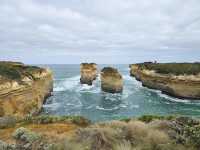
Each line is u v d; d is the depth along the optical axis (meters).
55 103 37.19
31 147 5.97
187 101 39.78
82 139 6.41
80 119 10.73
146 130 6.79
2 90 20.70
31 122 10.36
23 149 5.91
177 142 6.09
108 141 6.12
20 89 23.84
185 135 6.55
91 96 45.00
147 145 5.61
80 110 32.53
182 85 41.19
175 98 42.59
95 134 6.52
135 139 6.20
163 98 42.53
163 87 47.31
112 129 7.09
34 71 31.70
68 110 32.34
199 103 38.00
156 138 6.04
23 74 27.03
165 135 6.35
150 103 38.22
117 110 32.94
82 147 5.64
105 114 30.33
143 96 44.84
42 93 34.41
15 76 24.64
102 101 39.72
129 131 6.76
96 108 34.00
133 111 32.34
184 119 8.91
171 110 33.09
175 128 7.46
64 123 10.23
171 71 44.94
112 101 39.88
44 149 5.71
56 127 9.33
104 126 8.25
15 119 10.88
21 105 23.69
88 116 29.00
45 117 10.88
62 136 6.96
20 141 6.85
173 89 43.09
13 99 22.41
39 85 31.92
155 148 5.52
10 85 22.14
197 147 5.70
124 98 42.91
